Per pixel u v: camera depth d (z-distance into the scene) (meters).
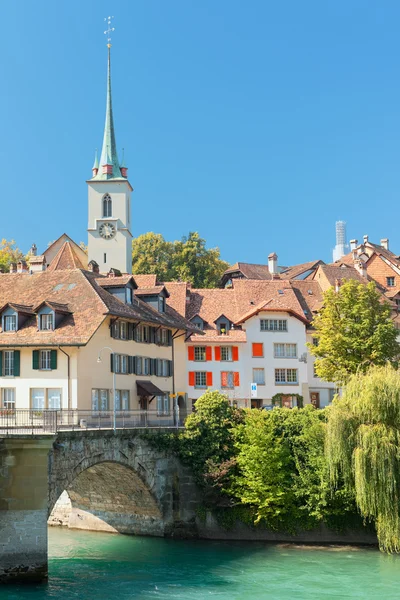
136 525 44.72
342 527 41.09
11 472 29.12
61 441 32.50
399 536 35.16
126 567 35.62
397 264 87.19
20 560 29.08
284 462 42.16
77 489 45.47
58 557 38.09
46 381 43.16
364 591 30.80
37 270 52.59
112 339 46.28
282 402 63.38
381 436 35.91
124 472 40.41
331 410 38.00
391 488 35.22
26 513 29.17
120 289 49.00
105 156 88.94
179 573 34.28
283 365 63.94
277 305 64.69
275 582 32.50
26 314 45.19
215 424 44.19
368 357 51.00
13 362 44.09
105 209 86.75
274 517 41.75
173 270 92.56
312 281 73.56
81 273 48.94
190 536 43.03
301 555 37.94
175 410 53.16
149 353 51.09
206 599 29.77
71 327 43.69
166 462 43.25
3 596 28.62
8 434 29.05
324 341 52.12
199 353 62.84
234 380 62.72
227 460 43.16
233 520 42.41
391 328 51.34
